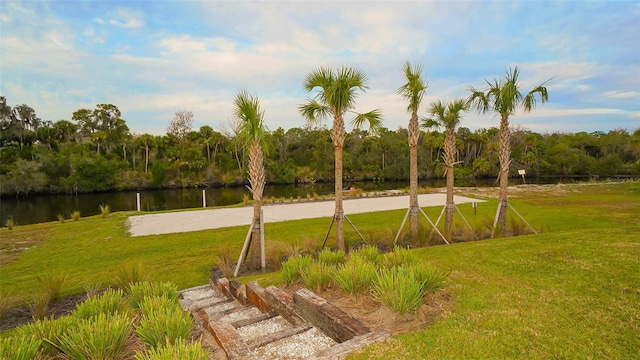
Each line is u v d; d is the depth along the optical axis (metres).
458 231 9.25
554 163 52.34
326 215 14.55
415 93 8.34
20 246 10.13
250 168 7.33
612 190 23.33
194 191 38.84
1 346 2.24
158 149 48.84
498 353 2.49
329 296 3.73
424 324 2.97
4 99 44.47
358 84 7.34
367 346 2.56
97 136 43.06
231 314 4.14
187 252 8.80
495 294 3.69
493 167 52.41
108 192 37.91
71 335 2.48
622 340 2.70
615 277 4.13
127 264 6.31
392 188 40.50
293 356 2.71
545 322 2.99
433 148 54.06
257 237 7.34
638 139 48.06
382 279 3.28
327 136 54.19
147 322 2.78
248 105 7.11
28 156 38.12
